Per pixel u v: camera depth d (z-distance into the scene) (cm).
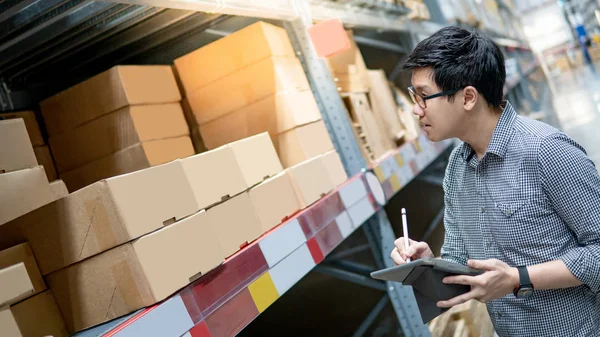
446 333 321
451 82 137
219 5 196
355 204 247
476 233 155
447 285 133
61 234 137
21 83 255
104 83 208
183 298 136
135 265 131
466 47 137
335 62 318
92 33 226
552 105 1195
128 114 205
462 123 142
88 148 214
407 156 336
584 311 142
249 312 154
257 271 165
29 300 134
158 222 140
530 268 133
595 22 2505
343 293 404
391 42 496
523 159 139
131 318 126
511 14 1731
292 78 253
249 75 243
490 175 145
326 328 384
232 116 247
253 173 193
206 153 171
